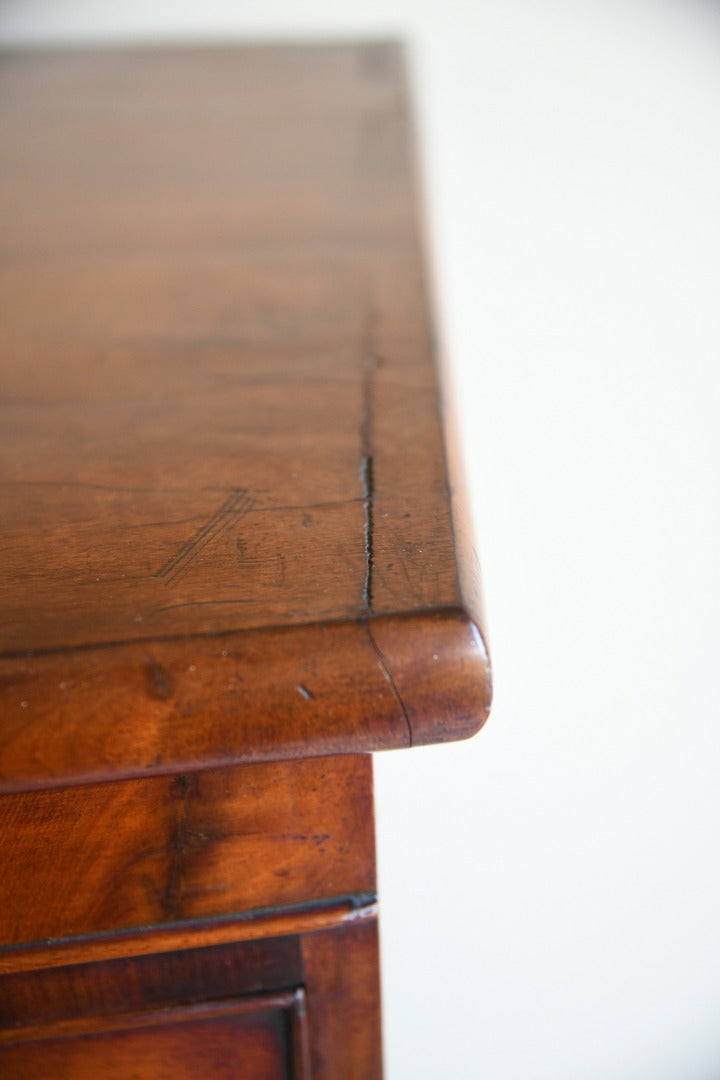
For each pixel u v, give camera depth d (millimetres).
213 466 470
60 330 588
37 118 907
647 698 828
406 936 830
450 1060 858
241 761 383
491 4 1040
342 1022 436
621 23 1017
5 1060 433
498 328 998
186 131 858
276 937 421
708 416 928
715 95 1024
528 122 1047
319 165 776
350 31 1089
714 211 1022
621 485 902
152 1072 440
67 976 420
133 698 378
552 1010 846
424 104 959
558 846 824
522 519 888
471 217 1029
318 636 381
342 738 381
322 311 589
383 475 457
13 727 378
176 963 422
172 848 408
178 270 645
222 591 400
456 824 817
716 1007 838
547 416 944
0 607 402
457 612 383
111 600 401
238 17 1102
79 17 1115
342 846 411
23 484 469
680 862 823
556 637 846
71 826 407
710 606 848
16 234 712
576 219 1037
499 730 820
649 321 988
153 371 547
